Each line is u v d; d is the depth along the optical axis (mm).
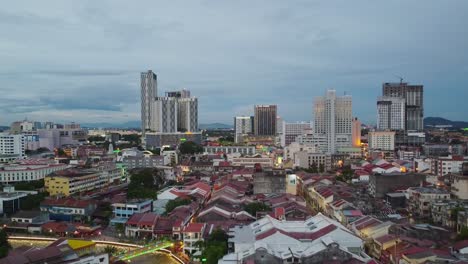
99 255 140250
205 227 174250
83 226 198250
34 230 198250
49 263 131625
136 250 160250
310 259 130000
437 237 155125
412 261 129375
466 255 132875
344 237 146375
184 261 153125
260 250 130125
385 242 150000
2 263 124188
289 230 158750
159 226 186375
